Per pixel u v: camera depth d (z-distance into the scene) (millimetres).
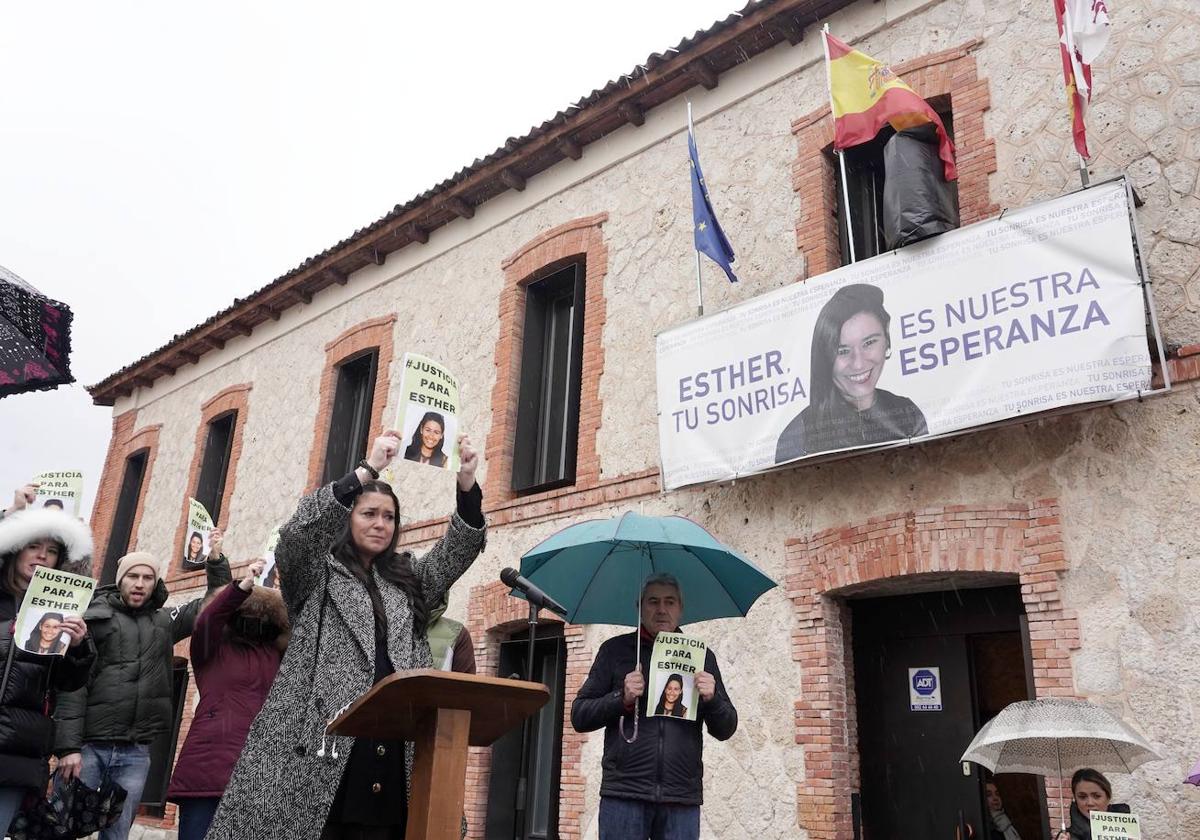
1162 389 5816
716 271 8828
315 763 2867
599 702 4621
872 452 6961
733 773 7258
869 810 7172
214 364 16406
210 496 15656
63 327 5445
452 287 11953
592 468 9172
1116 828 4625
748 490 7867
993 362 6336
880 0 8336
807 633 7195
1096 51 6297
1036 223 6348
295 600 3246
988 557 6410
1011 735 4887
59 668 4484
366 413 13078
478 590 9836
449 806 2395
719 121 9383
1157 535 5805
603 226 10141
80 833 4836
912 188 6938
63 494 5531
